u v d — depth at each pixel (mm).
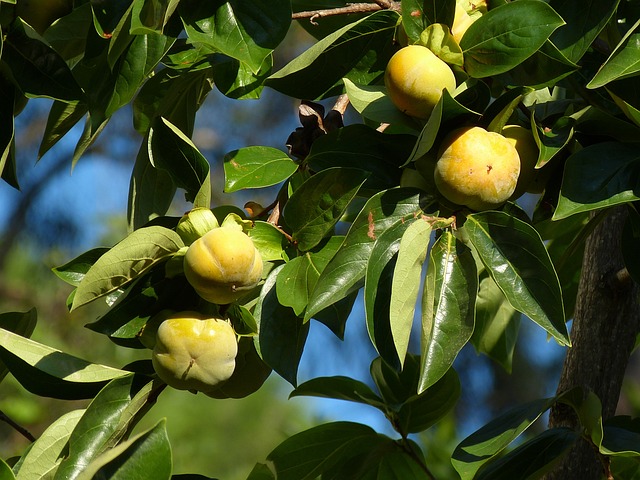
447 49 2514
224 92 2676
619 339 2715
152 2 2510
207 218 2488
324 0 2816
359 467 2764
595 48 2621
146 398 2508
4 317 2654
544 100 2732
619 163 2500
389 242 2488
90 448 2480
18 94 2602
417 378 2787
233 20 2580
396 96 2508
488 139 2482
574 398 2572
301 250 2553
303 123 2672
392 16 2594
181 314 2484
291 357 2531
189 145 2518
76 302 2461
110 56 2541
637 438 2582
